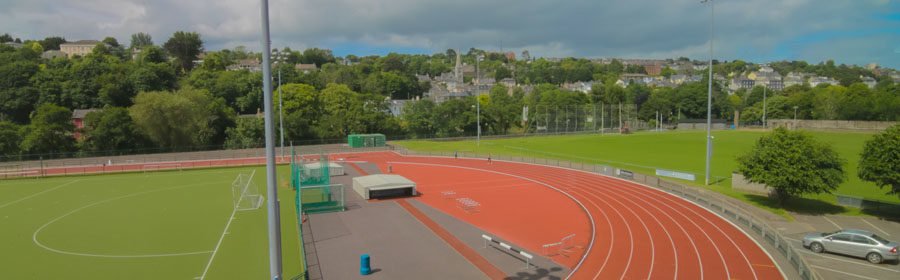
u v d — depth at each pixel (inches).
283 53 1611.7
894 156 1615.4
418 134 5152.6
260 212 1772.9
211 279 1104.2
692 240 1387.8
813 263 1224.8
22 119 4475.9
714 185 2268.7
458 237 1437.0
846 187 2170.3
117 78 4936.0
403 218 1670.8
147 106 3865.7
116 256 1274.6
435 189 2230.6
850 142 4055.1
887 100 5935.0
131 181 2518.5
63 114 3619.6
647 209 1797.5
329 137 4712.1
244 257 1262.3
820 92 6939.0
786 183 1737.2
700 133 5270.7
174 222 1632.6
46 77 4687.5
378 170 2851.9
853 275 1138.0
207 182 2476.6
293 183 2276.1
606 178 2527.1
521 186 2306.8
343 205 1802.4
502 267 1171.3
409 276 1114.1
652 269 1149.1
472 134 5251.0
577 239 1416.1
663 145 4047.7
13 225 1606.8
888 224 1596.9
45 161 3287.4
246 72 6087.6
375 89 7795.3
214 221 1644.9
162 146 4008.4
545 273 1128.8
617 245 1346.0
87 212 1796.3
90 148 3725.4
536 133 5315.0
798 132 1819.6
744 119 7283.5
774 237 1334.9
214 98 5049.2
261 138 4281.5
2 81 4480.8
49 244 1385.3
